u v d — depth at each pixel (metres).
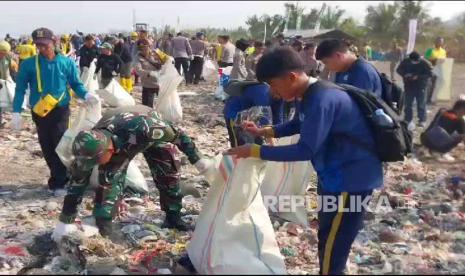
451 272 4.43
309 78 3.64
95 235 4.87
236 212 4.22
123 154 4.78
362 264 4.59
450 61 8.63
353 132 3.57
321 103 3.45
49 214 5.93
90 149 4.45
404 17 21.58
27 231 5.36
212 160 5.11
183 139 5.08
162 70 11.45
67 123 6.62
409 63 8.72
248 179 4.21
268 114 5.56
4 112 12.20
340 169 3.61
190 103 15.09
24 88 6.54
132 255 4.73
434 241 5.20
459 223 5.63
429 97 7.84
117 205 4.91
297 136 5.56
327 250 3.74
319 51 5.02
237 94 5.70
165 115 11.39
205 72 21.66
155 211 6.01
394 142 3.53
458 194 6.31
